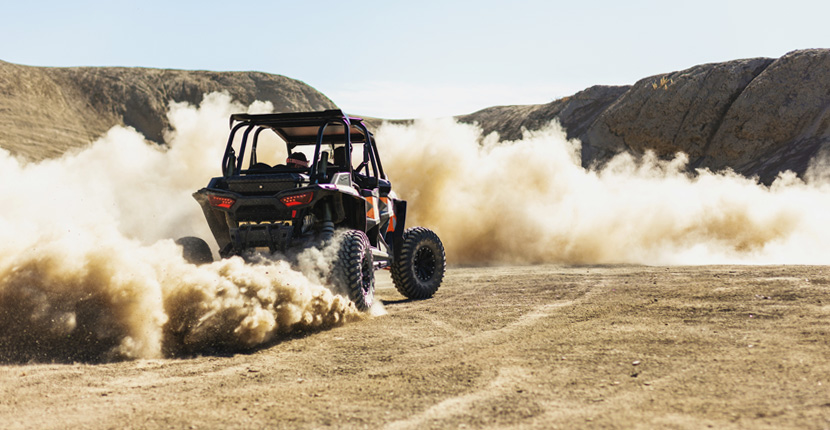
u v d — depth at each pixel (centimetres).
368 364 388
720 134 3638
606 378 325
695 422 250
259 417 281
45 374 360
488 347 425
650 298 631
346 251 573
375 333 498
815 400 268
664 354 374
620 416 262
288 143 759
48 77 6681
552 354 390
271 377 360
